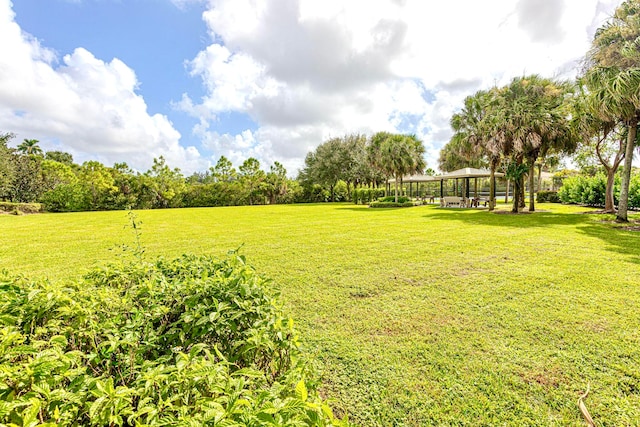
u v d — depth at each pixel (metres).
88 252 6.06
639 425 1.59
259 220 12.30
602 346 2.34
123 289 1.62
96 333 1.16
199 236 8.11
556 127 11.68
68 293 1.37
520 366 2.12
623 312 2.91
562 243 6.18
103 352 1.05
